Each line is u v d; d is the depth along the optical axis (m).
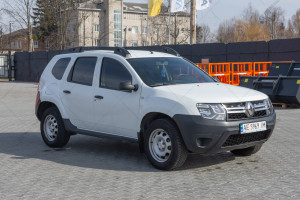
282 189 5.09
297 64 15.44
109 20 79.50
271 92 14.61
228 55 22.95
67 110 7.68
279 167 6.24
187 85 6.43
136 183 5.49
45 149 7.98
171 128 5.92
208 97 5.85
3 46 74.75
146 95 6.29
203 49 24.14
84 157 7.21
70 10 47.62
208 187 5.23
